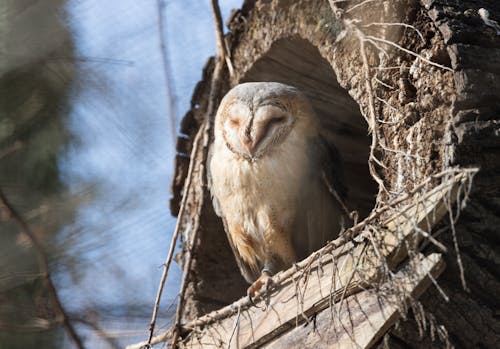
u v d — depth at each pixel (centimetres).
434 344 742
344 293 758
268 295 866
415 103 834
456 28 800
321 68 1074
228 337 894
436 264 722
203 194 1118
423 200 738
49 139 1205
